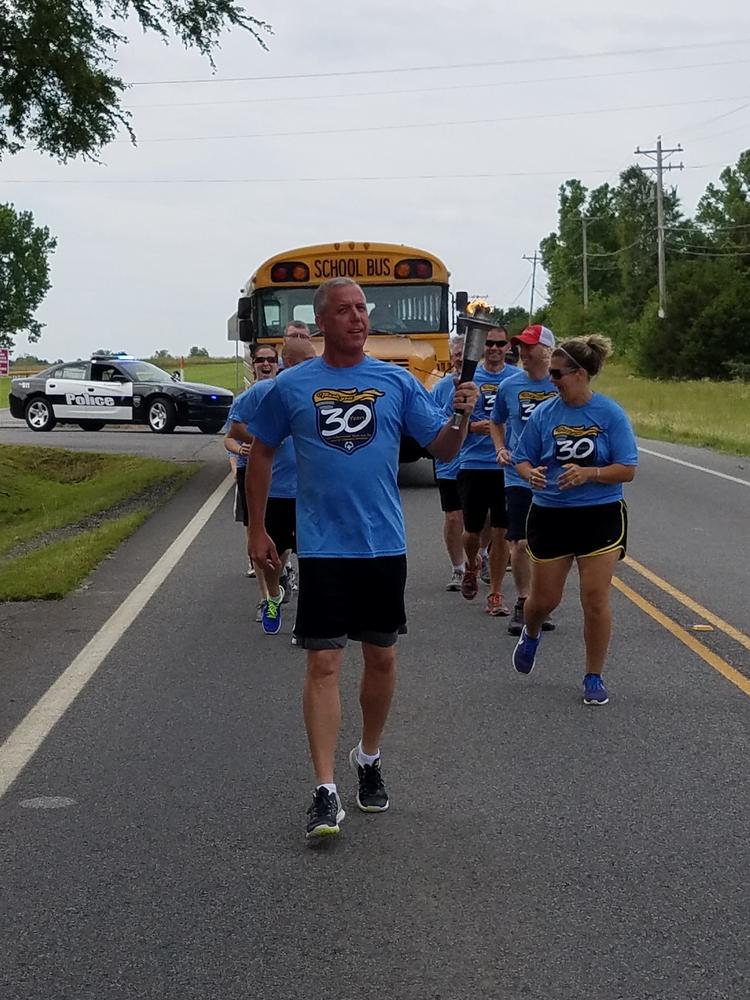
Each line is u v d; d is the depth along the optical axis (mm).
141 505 16375
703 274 76625
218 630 8852
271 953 4055
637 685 7324
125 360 32438
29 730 6512
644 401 42875
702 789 5562
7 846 4988
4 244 89750
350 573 5094
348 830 5137
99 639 8578
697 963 3957
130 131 20094
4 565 11617
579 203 130125
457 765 5938
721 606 9539
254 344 18156
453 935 4168
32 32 18156
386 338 17734
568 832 5078
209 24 18641
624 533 6934
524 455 6953
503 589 10359
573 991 3785
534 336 8453
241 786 5668
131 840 5039
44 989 3836
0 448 23141
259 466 5328
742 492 17000
